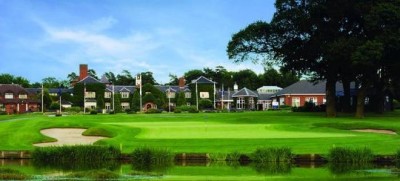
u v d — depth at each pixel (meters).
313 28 81.62
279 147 42.31
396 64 79.00
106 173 33.41
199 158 42.59
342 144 45.12
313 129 57.12
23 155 45.00
